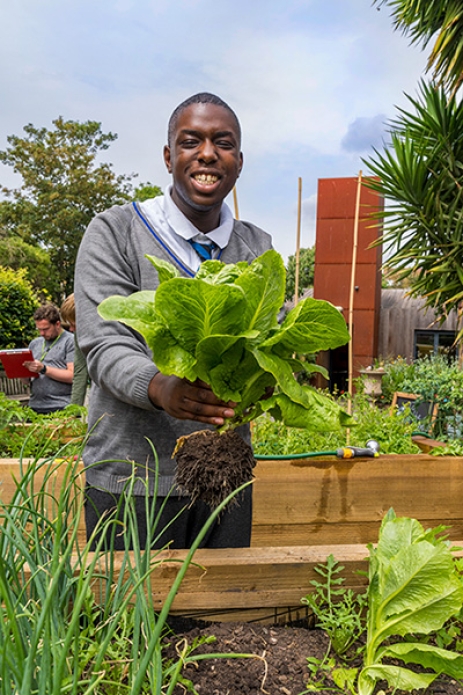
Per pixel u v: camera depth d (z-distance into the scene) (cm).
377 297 1177
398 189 650
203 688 89
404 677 84
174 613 108
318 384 1157
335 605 107
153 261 101
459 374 429
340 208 1095
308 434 306
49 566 85
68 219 2203
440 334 1204
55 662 64
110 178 2320
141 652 85
